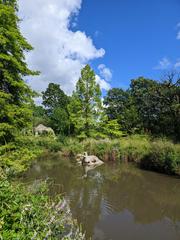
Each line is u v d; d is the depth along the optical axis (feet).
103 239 19.60
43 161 63.98
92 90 94.89
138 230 21.56
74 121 96.27
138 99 139.03
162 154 47.88
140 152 59.36
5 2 31.45
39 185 16.21
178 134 89.81
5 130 29.78
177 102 93.30
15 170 26.96
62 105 181.06
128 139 78.54
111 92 151.64
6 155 27.91
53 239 9.73
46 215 10.77
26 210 9.77
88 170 50.96
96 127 97.71
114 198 31.04
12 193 10.59
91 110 95.40
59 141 87.15
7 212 8.91
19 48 31.68
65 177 43.29
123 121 126.41
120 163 60.29
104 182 40.04
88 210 26.22
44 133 119.34
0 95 27.48
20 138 32.35
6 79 29.81
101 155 65.77
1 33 28.78
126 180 41.57
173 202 29.60
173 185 37.83
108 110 147.95
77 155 67.77
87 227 21.85
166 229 21.89
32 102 33.81
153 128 114.83
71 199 29.60
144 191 34.65
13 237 7.78
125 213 25.85
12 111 29.48
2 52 30.04
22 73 32.81
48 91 186.50
